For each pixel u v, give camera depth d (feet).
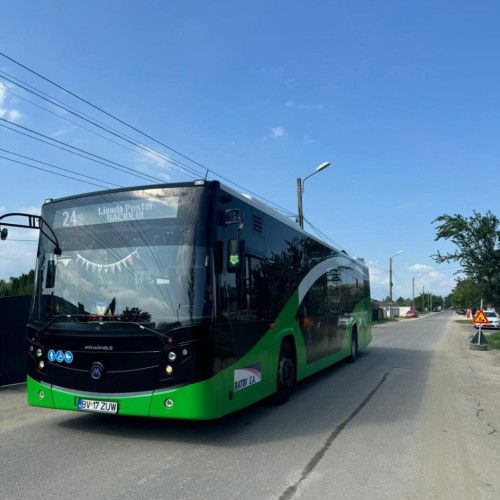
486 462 18.29
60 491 14.73
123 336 19.29
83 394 19.85
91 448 19.06
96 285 20.48
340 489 15.21
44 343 21.03
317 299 35.01
